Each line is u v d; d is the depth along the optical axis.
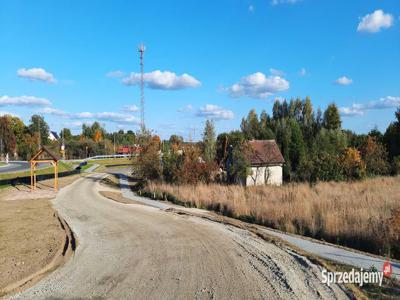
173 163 36.72
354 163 34.66
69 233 17.31
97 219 21.30
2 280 10.63
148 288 9.59
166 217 20.95
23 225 19.45
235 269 10.88
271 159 39.16
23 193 34.94
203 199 25.75
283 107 78.56
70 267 11.83
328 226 14.84
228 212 21.72
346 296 8.45
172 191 30.92
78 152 101.44
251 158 37.47
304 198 21.09
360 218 14.77
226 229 16.88
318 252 12.33
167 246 14.09
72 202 29.14
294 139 46.78
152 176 39.34
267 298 8.59
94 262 12.31
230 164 36.97
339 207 17.69
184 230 17.00
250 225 17.80
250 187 30.31
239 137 44.28
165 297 8.91
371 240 12.88
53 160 38.16
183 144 41.69
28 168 59.81
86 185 41.84
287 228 16.33
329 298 8.38
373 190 25.08
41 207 26.55
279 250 12.84
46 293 9.54
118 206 26.61
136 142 43.59
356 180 33.06
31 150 90.75
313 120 71.25
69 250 14.04
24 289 9.90
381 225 13.12
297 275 10.06
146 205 27.09
